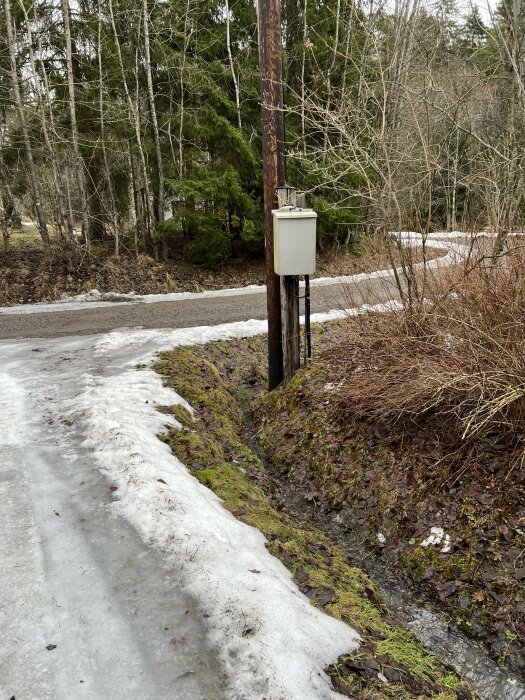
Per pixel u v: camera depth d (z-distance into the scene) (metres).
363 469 4.39
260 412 6.05
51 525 3.17
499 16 5.42
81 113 14.66
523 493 3.54
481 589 3.18
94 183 15.51
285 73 14.73
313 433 5.03
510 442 3.89
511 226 4.74
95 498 3.46
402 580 3.50
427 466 4.06
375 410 4.66
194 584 2.68
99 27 12.99
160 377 6.09
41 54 13.12
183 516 3.21
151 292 12.97
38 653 2.26
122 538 3.05
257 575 2.82
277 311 6.06
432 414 4.40
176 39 14.58
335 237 15.83
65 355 7.12
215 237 14.28
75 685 2.11
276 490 4.60
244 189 14.94
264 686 2.12
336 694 2.20
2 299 11.55
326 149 5.55
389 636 2.85
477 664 2.81
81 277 13.09
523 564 3.18
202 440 4.72
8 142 14.17
